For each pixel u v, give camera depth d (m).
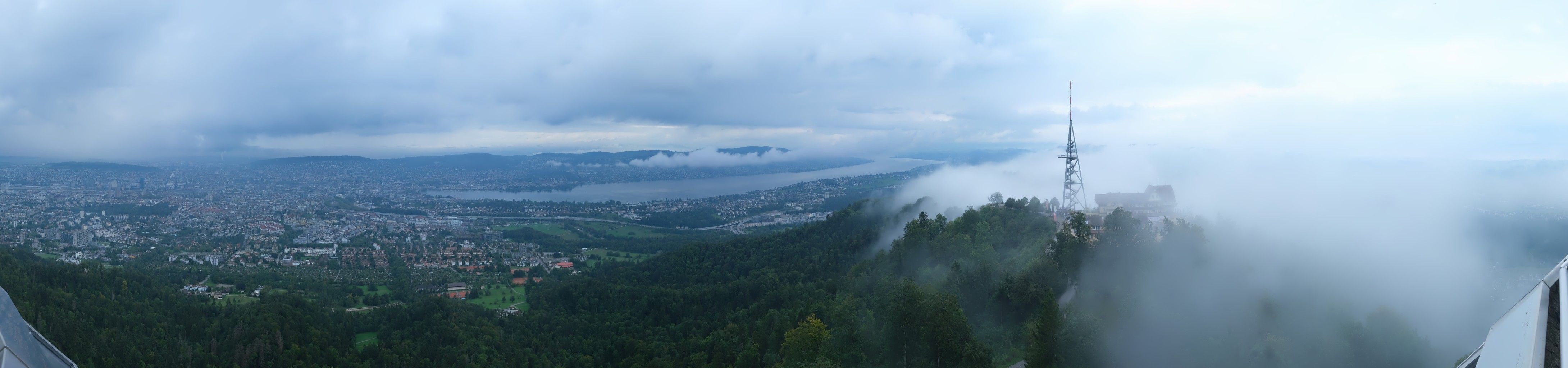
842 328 84.38
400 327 142.88
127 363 106.44
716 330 130.88
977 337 93.44
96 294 130.88
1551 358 23.58
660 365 111.75
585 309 171.50
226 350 114.44
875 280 137.75
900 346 79.56
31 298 115.25
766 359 95.19
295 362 113.38
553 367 124.50
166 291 150.50
